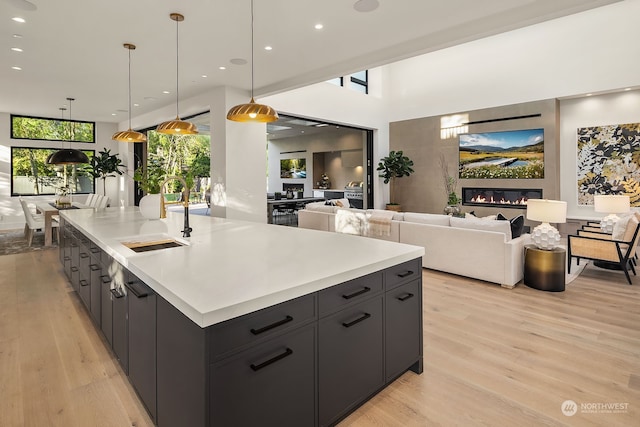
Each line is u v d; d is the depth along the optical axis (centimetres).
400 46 434
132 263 183
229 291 138
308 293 152
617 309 336
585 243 449
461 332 286
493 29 360
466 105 852
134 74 543
